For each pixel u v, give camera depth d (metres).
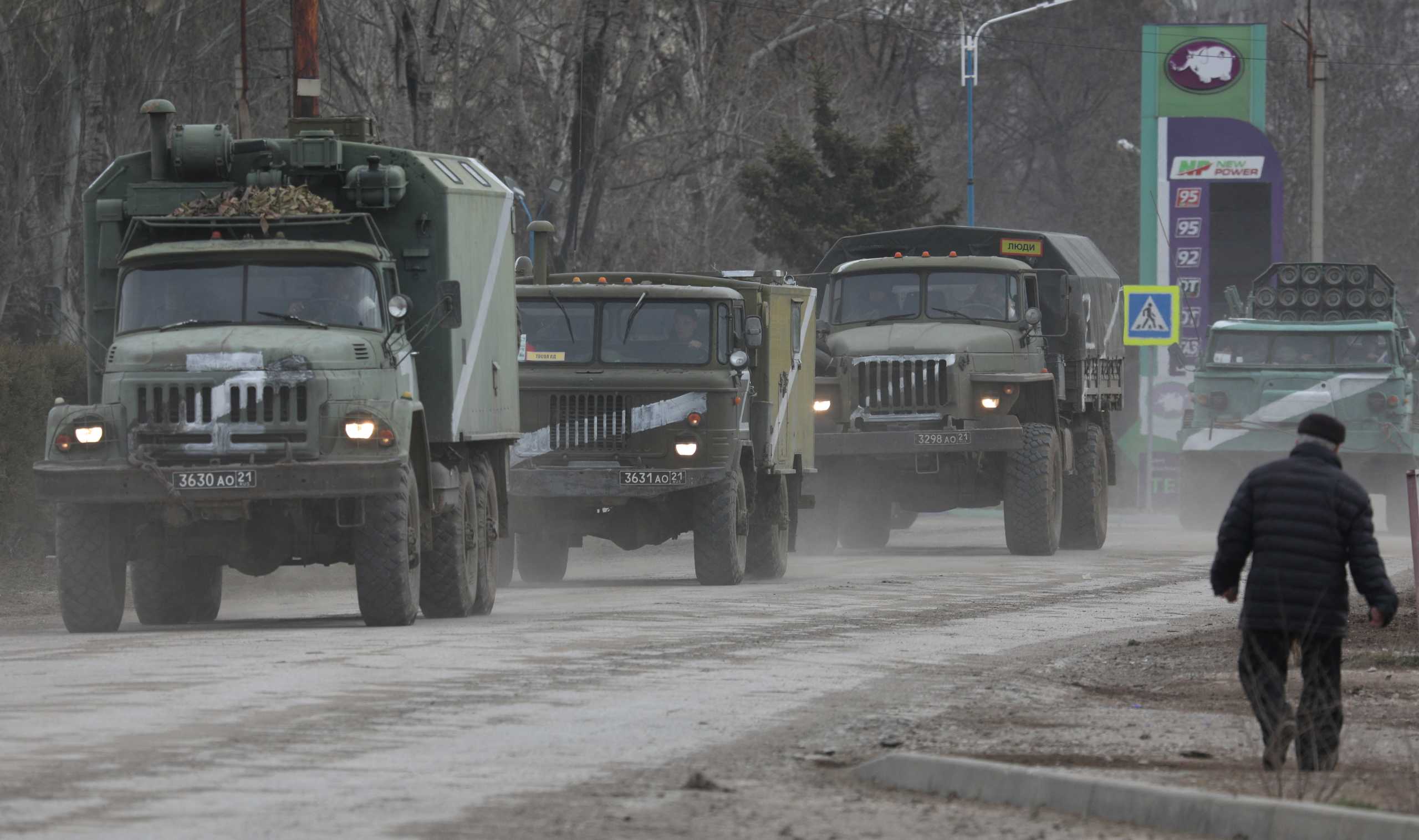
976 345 92.81
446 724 36.69
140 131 121.19
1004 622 59.75
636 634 53.84
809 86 177.62
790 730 36.81
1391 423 118.19
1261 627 33.47
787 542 82.81
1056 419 96.88
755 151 173.25
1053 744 35.94
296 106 97.06
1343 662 49.56
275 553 57.09
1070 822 28.34
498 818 27.88
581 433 74.88
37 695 40.28
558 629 55.19
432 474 58.53
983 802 29.91
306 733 35.53
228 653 48.12
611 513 76.56
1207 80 168.62
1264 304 123.12
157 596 61.75
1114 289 107.50
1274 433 119.50
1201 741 36.59
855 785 31.17
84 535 54.94
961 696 42.47
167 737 34.88
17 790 29.86
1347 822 26.67
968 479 96.38
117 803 28.84
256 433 53.50
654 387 74.50
